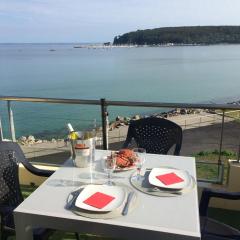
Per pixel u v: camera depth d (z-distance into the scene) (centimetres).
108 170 172
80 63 8925
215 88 4656
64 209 138
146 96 4081
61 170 180
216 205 277
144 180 165
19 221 138
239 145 286
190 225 124
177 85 4947
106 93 4253
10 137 325
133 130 269
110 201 142
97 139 221
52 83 5044
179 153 250
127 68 7394
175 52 13662
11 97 306
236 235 174
